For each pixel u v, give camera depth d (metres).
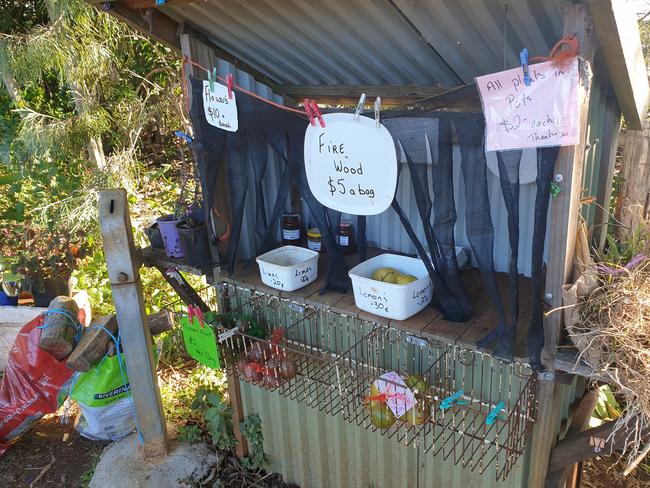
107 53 4.79
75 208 4.13
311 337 2.30
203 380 3.44
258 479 2.74
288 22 1.86
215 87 1.97
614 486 2.65
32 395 2.89
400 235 2.27
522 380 1.78
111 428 2.97
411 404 1.87
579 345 1.43
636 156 2.64
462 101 1.49
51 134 4.64
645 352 1.32
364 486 2.44
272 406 2.61
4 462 2.99
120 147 5.40
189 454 2.81
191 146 2.17
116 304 2.47
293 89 2.40
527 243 1.97
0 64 4.52
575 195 1.41
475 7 1.52
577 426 2.02
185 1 1.72
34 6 5.48
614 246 1.65
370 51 1.95
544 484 1.91
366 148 1.66
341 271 2.04
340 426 2.39
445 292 1.75
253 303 2.42
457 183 2.05
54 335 2.85
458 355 1.92
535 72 1.30
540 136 1.34
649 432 1.57
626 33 1.39
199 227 2.28
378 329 2.06
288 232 2.36
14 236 4.22
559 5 1.41
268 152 2.30
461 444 2.05
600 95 1.73
